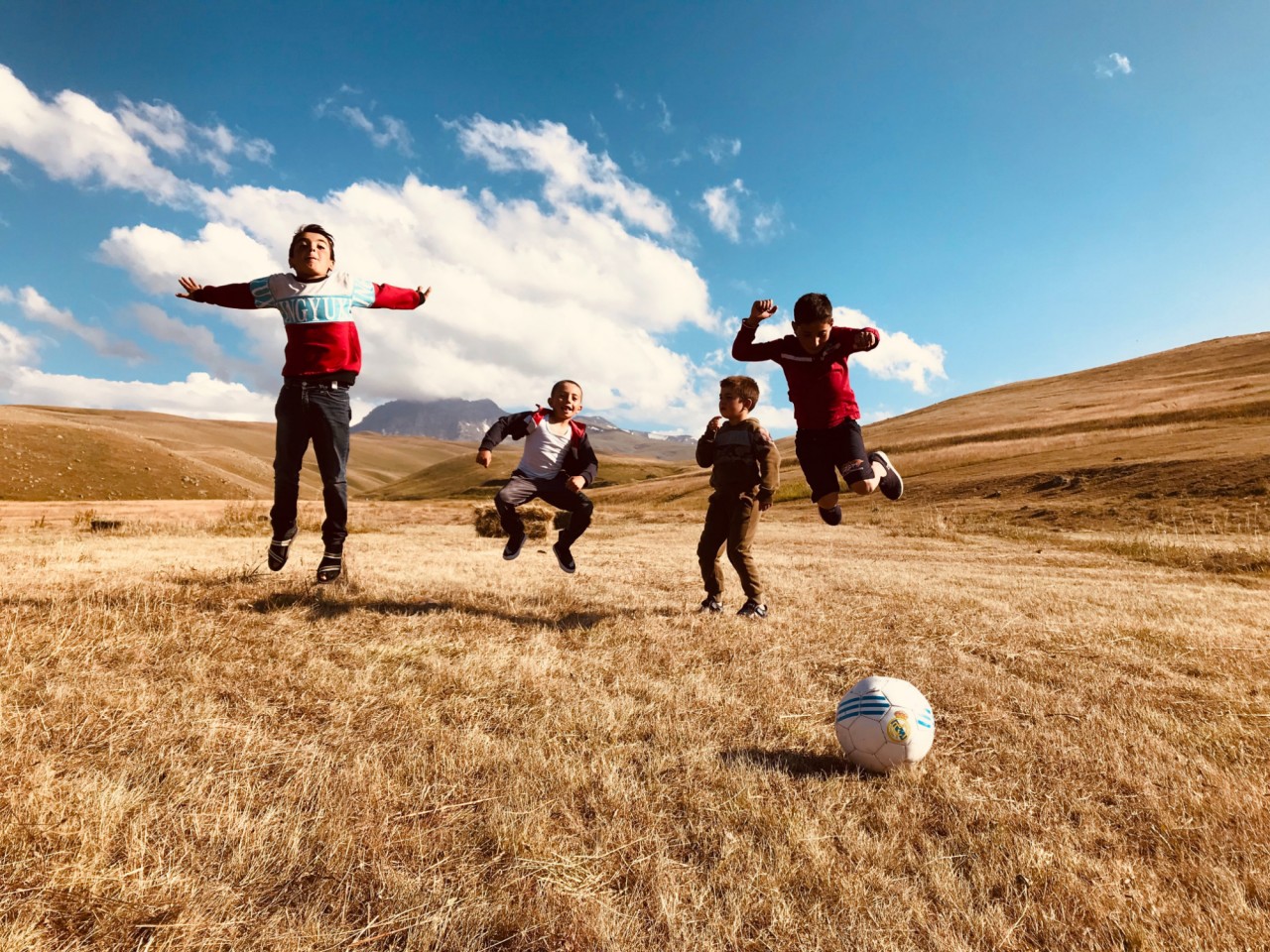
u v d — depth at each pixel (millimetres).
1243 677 4562
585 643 5039
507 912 1961
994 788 2891
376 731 3215
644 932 1926
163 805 2406
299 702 3498
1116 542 16562
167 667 3855
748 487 6277
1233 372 68688
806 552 14508
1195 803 2713
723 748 3246
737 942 1889
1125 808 2721
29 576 6355
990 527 22250
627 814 2559
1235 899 2082
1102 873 2242
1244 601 8016
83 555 8508
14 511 15234
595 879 2146
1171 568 12859
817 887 2143
